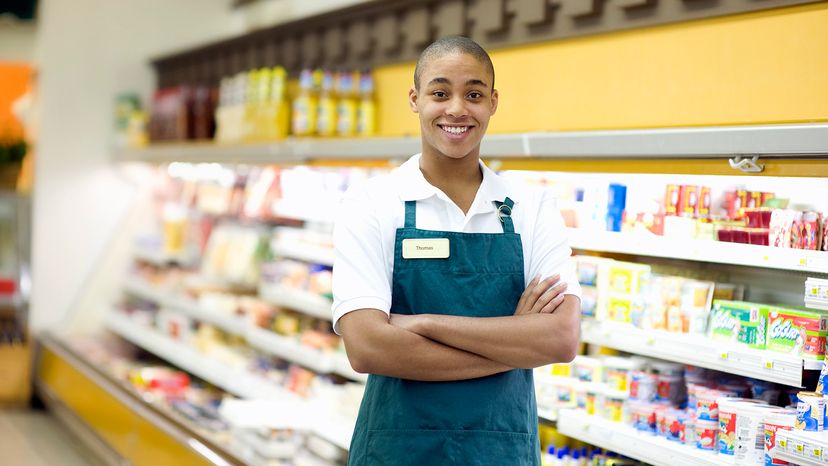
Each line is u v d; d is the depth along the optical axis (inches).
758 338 107.0
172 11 301.7
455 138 83.0
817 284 94.1
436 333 80.8
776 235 103.9
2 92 323.6
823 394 96.2
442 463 82.5
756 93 108.8
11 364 288.2
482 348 81.0
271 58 230.4
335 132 193.0
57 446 249.4
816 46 102.5
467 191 87.7
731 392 114.0
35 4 282.8
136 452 203.0
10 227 296.8
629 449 116.5
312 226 220.1
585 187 131.3
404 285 84.4
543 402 133.1
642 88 123.8
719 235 111.6
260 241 241.8
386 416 84.0
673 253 113.8
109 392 223.9
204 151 228.1
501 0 146.7
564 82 136.9
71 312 291.9
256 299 235.8
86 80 291.6
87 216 293.4
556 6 137.1
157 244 282.7
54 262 289.7
